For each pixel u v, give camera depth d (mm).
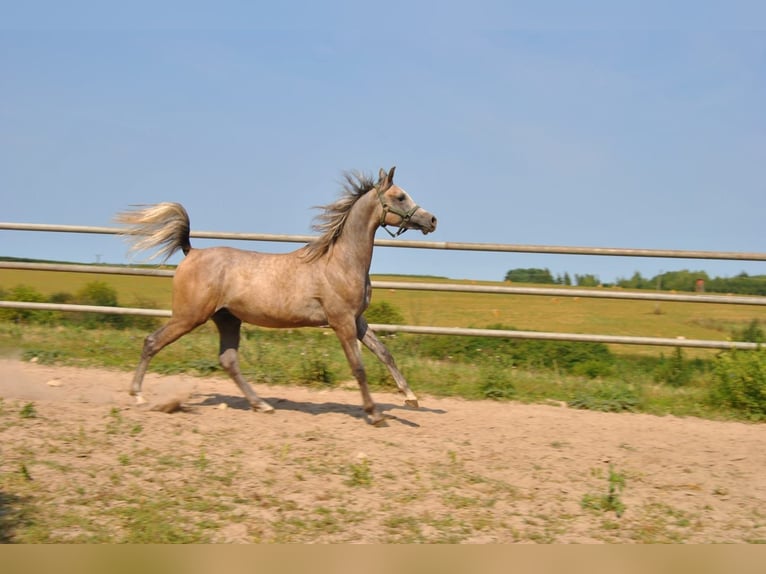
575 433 8875
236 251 8773
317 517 5918
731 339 12258
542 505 6426
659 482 7168
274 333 13797
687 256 11320
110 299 14906
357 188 8633
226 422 8344
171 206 8695
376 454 7453
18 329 13336
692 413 10227
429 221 8547
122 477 6391
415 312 14969
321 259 8570
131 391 8852
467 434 8539
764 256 11102
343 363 11773
